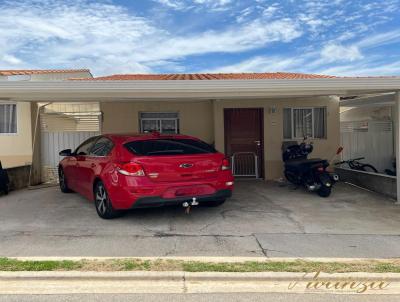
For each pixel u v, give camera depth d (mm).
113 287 4328
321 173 9227
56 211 7715
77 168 8398
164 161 6441
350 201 8766
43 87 7055
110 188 6625
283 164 11773
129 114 12055
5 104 11914
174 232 6270
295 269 4656
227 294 4180
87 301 4008
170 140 7035
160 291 4246
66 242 5746
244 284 4426
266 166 11984
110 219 7027
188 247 5551
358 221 7070
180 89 7215
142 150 6641
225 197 6961
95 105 12484
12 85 7004
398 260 5059
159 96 8641
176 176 6488
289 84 7367
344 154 12172
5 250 5387
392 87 7676
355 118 15203
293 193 9711
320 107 12211
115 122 12039
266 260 4988
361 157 11992
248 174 12195
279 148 12008
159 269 4625
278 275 4500
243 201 8742
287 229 6508
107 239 5895
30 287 4320
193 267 4688
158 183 6395
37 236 6035
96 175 7152
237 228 6535
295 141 11891
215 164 6828
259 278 4488
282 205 8344
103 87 7113
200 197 6652
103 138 7684
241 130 12141
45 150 12305
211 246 5602
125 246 5574
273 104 11961
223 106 11891
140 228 6484
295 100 12016
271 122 11984
